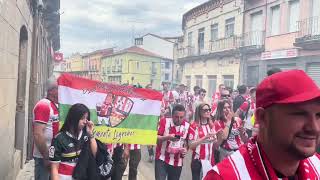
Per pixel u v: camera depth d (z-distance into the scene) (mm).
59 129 4465
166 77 55656
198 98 14812
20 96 7691
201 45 30719
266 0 20312
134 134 5008
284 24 18656
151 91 5094
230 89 13516
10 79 5680
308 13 16906
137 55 54844
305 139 1242
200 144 5551
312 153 1255
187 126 5594
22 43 7785
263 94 1303
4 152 5207
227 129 5855
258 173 1356
